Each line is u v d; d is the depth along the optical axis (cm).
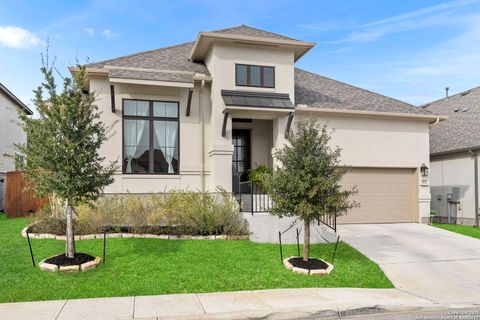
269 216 1087
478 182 1689
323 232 1120
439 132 2020
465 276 851
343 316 613
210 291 698
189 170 1312
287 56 1375
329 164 873
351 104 1540
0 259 812
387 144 1537
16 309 589
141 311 588
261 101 1296
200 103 1340
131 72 1245
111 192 1227
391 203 1541
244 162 1528
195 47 1364
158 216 1108
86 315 568
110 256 863
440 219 1900
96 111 1203
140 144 1282
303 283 761
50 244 937
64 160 771
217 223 1131
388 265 924
